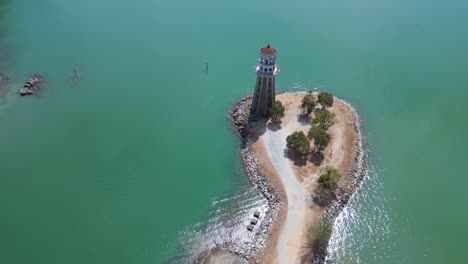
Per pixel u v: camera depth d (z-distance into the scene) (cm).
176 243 12362
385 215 13388
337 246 12394
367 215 13350
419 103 18125
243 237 12381
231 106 17562
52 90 18712
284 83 19262
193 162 15025
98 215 13175
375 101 18200
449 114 17500
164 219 13075
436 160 15350
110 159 15125
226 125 16588
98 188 14075
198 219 13050
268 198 13525
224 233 12569
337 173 13650
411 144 16025
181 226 12862
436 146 15950
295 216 12862
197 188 14062
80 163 14962
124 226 12862
